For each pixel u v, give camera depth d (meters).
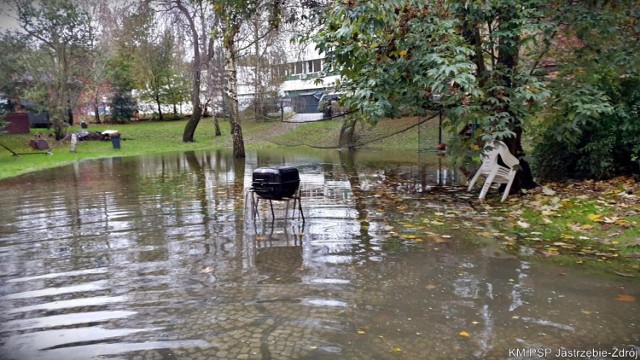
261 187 5.98
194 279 4.05
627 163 7.32
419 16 5.84
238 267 4.34
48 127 24.56
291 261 4.50
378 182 9.48
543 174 8.17
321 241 5.17
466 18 6.20
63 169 12.89
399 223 5.94
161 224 6.09
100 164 14.17
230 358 2.72
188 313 3.37
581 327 3.06
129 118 29.59
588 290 3.67
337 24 5.79
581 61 6.44
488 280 3.92
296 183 6.09
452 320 3.18
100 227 6.00
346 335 2.99
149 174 11.57
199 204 7.42
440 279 3.96
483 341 2.89
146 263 4.51
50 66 19.86
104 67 22.64
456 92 5.86
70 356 2.80
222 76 17.08
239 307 3.45
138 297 3.68
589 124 7.20
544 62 7.17
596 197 6.34
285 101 19.98
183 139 22.53
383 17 5.13
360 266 4.32
